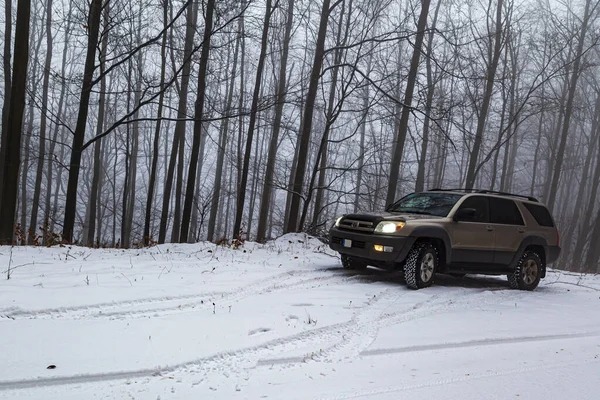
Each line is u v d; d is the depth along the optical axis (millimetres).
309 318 5109
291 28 21656
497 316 6059
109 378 3342
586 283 10906
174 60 18547
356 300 6340
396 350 4312
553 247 9180
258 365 3781
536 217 9109
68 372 3316
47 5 26453
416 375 3604
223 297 6191
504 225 8477
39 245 10289
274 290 6836
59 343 3920
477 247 8102
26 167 29312
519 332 5207
